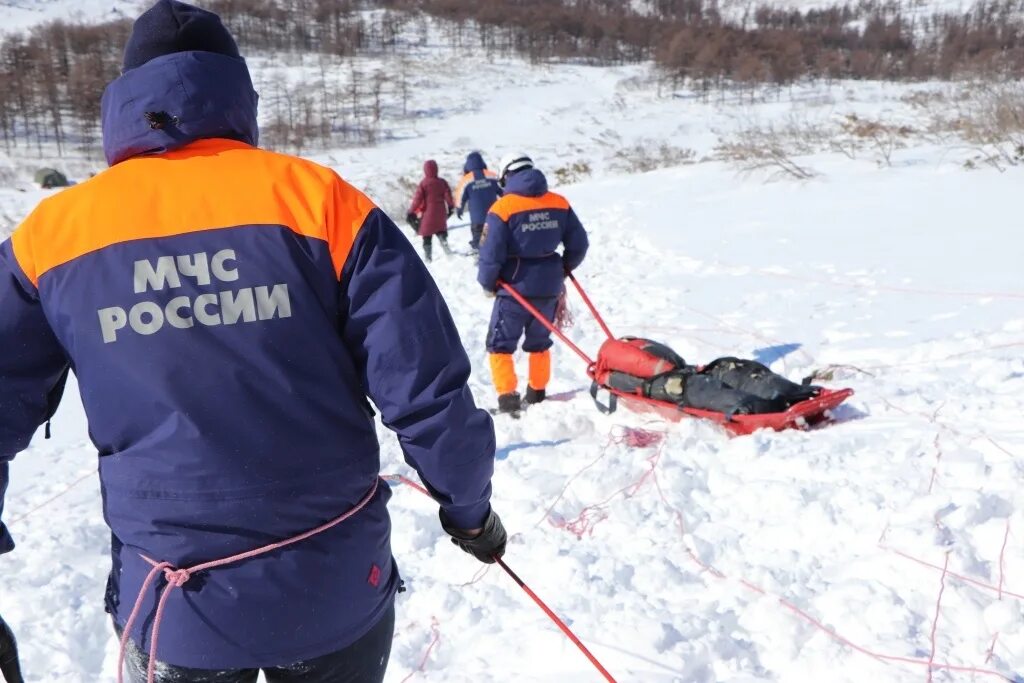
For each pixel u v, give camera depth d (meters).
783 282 7.78
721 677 2.78
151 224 1.57
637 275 9.09
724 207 11.77
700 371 5.22
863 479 3.75
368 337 1.61
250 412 1.55
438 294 1.68
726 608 3.10
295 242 1.58
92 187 1.62
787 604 3.03
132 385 1.54
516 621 3.21
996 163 11.27
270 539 1.59
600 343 7.21
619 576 3.40
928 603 2.96
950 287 6.77
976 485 3.54
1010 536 3.18
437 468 1.65
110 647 3.44
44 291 1.57
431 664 3.10
